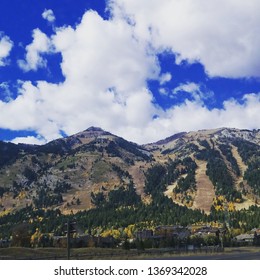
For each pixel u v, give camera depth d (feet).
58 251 451.12
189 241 635.66
